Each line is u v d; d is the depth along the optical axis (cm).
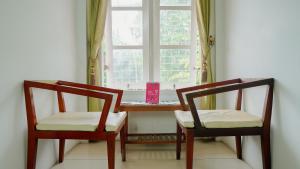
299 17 135
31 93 157
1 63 136
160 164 204
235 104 229
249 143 199
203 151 235
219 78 269
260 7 181
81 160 212
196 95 163
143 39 283
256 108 189
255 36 189
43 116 187
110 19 282
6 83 141
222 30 267
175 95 279
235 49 232
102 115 155
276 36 159
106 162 207
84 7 266
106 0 266
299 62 136
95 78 264
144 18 281
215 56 271
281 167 154
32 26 170
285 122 150
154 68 284
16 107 151
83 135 156
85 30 267
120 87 285
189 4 282
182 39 284
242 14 214
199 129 163
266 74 173
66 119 169
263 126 164
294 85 141
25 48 161
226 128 163
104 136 155
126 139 233
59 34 218
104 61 281
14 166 148
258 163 184
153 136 256
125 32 284
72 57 251
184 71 286
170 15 283
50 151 197
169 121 279
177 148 216
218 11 267
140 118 278
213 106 266
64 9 231
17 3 152
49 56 197
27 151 160
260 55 181
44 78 188
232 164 201
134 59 285
